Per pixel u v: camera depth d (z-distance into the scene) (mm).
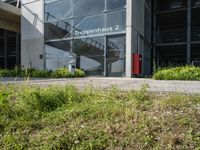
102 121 3229
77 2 20922
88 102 3963
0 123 3400
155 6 28562
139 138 2682
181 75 12445
